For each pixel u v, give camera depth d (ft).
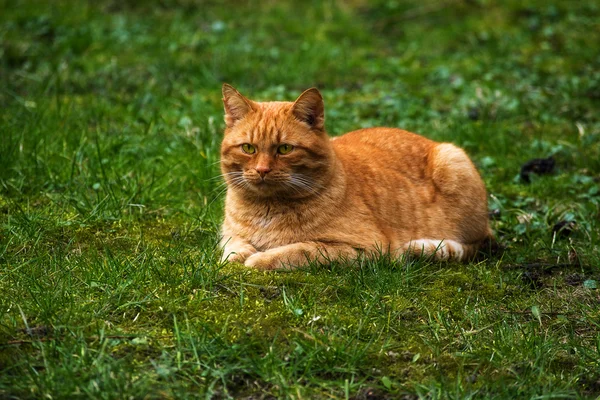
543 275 29.71
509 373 22.56
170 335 23.40
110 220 31.83
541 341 23.95
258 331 23.59
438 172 32.09
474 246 31.71
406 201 31.14
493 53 56.95
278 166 28.09
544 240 32.60
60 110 41.98
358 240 28.96
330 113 45.70
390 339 23.86
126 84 48.65
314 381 21.66
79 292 25.36
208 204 33.60
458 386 21.33
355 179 30.17
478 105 47.37
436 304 26.40
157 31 58.18
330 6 64.64
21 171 34.99
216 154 38.01
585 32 59.98
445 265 29.76
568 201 36.52
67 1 61.52
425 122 45.73
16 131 38.37
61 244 29.58
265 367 21.80
